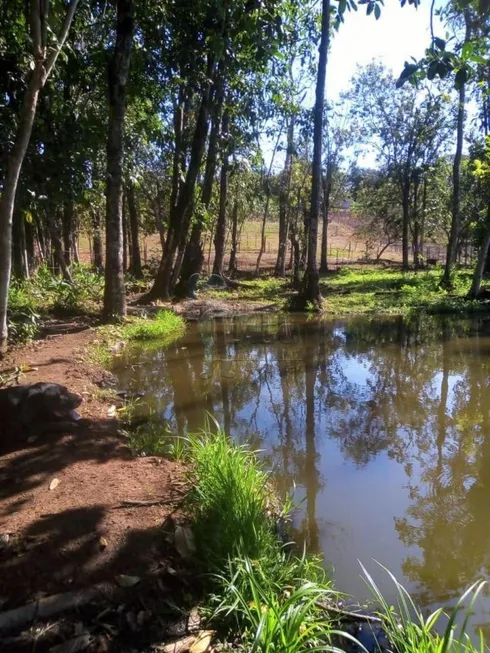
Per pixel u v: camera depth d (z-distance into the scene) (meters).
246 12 8.18
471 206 29.95
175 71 14.16
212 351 10.23
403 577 3.44
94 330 10.66
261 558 3.20
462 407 6.98
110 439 5.19
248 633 2.70
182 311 15.58
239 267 39.81
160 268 16.88
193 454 4.67
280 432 6.12
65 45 10.71
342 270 33.78
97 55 13.52
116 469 4.45
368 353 10.08
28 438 5.00
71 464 4.50
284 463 5.25
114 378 8.02
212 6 11.52
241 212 37.56
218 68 14.91
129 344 10.57
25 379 6.75
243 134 18.89
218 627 2.81
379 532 3.99
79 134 11.96
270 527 3.69
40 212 13.66
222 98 16.75
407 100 31.02
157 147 20.02
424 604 3.20
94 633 2.71
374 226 47.00
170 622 2.81
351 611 3.12
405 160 32.38
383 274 30.52
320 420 6.53
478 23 3.74
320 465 5.21
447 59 3.68
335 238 64.94
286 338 11.65
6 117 10.34
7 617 2.72
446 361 9.40
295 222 32.62
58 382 6.79
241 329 12.95
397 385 8.00
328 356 9.85
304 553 3.39
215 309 16.23
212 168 17.73
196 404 7.06
